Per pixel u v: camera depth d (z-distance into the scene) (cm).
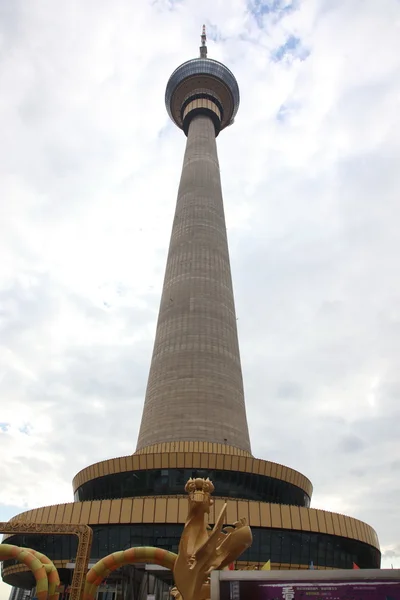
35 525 2747
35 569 2331
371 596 1114
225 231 6375
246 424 4903
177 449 4291
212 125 7925
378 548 4381
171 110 8900
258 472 4172
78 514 3622
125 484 4153
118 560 2264
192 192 6500
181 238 6053
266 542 3575
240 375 5188
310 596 1135
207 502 1870
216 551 1709
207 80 8462
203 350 4994
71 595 2503
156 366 5112
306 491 4734
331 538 3856
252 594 1155
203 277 5597
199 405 4625
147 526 3525
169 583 3278
